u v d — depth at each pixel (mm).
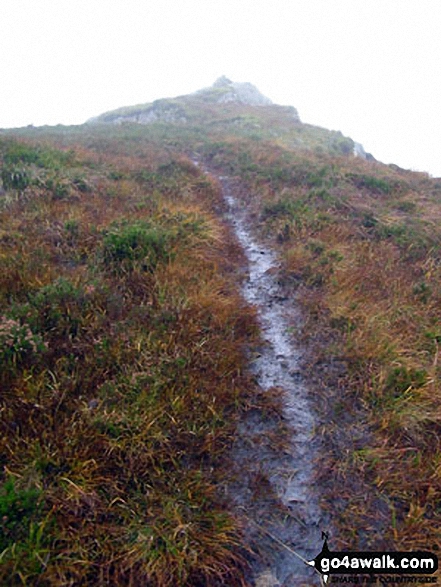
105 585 2635
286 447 3789
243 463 3639
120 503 3092
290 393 4418
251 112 32438
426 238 7547
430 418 3779
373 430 3867
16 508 2734
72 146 13062
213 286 5773
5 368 3740
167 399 3840
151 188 9297
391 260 6734
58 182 7848
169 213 7629
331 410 4152
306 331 5250
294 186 10625
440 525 3104
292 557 3004
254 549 3033
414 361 4504
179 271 5734
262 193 10320
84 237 6254
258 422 4039
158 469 3311
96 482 3125
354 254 6930
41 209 6859
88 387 3855
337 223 8164
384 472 3441
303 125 30297
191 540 2881
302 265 6648
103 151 13898
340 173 11195
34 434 3344
